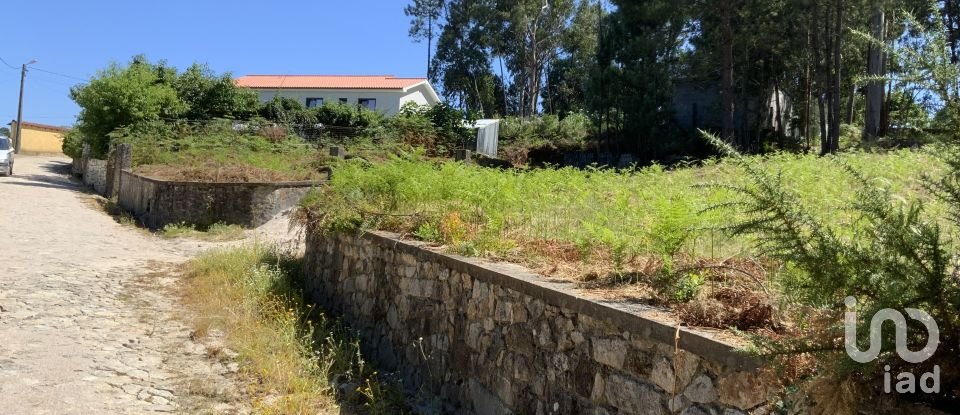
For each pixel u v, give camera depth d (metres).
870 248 2.35
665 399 3.04
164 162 19.27
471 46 48.50
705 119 27.48
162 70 26.06
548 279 4.22
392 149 20.69
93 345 5.79
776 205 2.58
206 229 14.27
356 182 8.41
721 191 5.05
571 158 25.88
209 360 5.71
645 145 24.33
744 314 3.04
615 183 8.27
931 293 2.11
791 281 2.61
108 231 13.74
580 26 46.25
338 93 40.50
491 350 4.55
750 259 4.13
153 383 5.07
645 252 4.55
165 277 9.09
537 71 49.22
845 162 3.09
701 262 4.08
